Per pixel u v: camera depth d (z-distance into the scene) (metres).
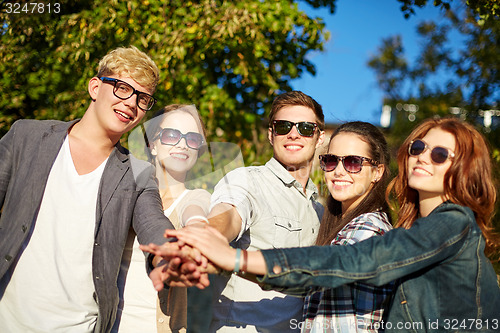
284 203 2.48
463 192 1.84
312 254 1.71
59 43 4.49
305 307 2.19
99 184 2.21
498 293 1.84
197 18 4.45
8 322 2.13
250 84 5.06
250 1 4.51
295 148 2.57
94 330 2.22
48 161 2.17
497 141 5.75
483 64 6.69
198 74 4.58
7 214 2.14
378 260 1.69
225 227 2.11
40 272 2.13
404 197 2.07
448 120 1.94
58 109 4.55
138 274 2.31
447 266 1.77
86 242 2.17
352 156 2.28
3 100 4.40
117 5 4.25
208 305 3.09
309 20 4.88
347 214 2.28
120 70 2.21
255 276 1.75
